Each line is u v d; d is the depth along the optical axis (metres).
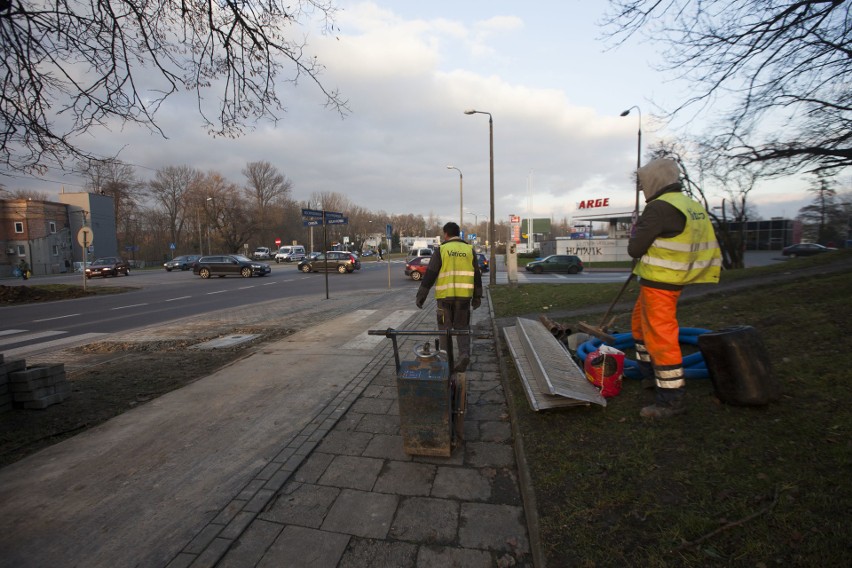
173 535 2.61
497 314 9.02
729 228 17.17
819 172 8.09
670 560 2.00
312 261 33.78
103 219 54.53
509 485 3.02
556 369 3.92
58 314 13.41
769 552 1.93
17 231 45.12
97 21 4.43
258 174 68.88
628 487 2.56
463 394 3.62
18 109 4.34
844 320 4.31
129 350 7.93
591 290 11.58
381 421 4.15
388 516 2.73
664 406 3.28
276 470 3.29
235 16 4.90
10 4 3.97
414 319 9.86
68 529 2.69
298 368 6.01
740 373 3.07
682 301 7.52
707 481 2.47
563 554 2.14
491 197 18.27
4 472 3.40
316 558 2.39
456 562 2.32
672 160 3.33
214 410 4.57
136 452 3.67
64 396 5.00
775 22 5.23
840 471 2.30
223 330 9.48
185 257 45.97
